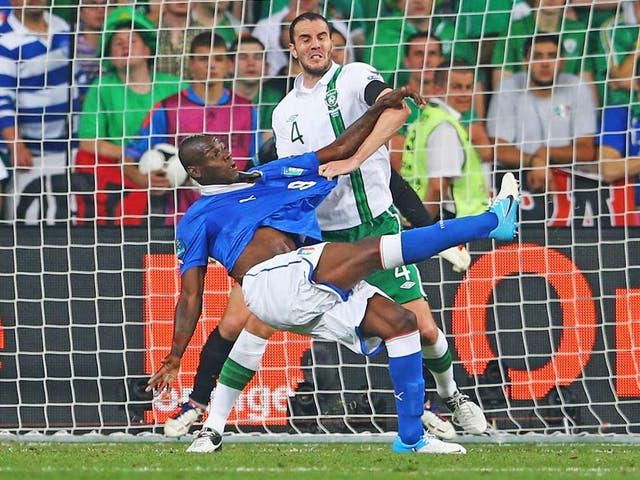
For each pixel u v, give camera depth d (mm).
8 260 21906
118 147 24766
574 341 21469
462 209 24188
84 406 21672
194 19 26156
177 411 21609
